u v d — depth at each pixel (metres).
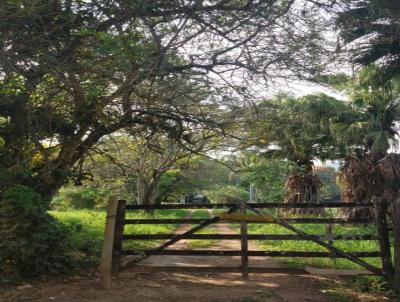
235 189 44.34
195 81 8.86
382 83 14.50
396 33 8.55
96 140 10.46
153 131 10.76
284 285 7.61
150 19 7.32
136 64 7.34
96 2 6.53
